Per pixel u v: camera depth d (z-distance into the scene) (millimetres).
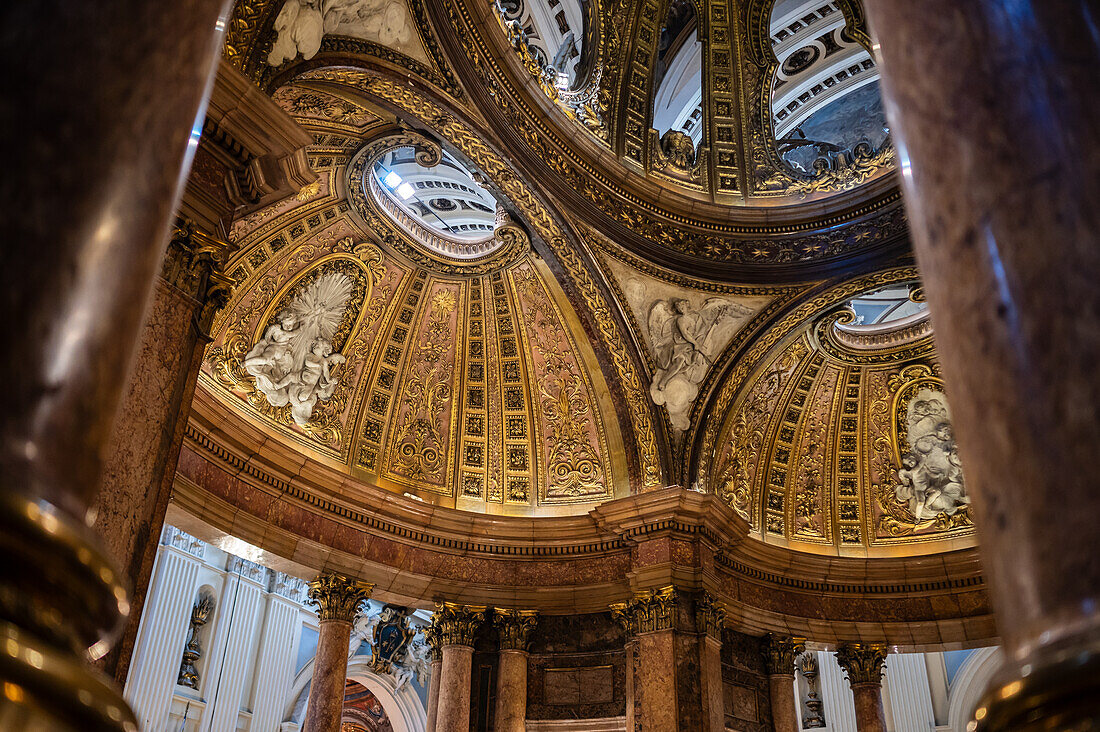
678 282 15258
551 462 16578
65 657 1592
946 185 2291
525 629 15242
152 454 6523
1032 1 2299
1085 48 2180
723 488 16656
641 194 14859
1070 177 2031
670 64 18594
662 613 14047
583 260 14586
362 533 14852
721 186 15891
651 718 13461
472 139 13023
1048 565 1771
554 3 19750
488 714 14820
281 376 14773
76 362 1764
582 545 15617
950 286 2223
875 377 18047
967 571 16766
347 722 29031
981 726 1872
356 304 15680
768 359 16297
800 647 16500
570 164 14031
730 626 15648
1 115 1833
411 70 11836
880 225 14781
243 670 23547
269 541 13609
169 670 21328
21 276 1721
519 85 13297
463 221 25156
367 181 14367
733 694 15281
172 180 2178
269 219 13727
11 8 1973
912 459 18156
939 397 17859
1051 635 1704
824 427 18359
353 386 15836
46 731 1528
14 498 1536
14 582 1557
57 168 1855
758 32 16594
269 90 9094
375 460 15883
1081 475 1777
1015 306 2000
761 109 16359
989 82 2264
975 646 16547
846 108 24984
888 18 2697
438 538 15539
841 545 18125
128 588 1886
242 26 8297
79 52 2008
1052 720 1675
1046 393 1879
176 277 7211
